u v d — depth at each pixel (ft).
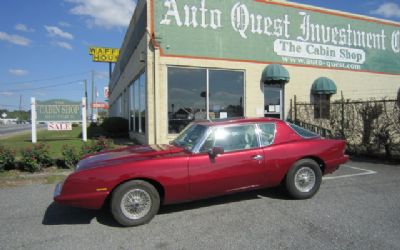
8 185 22.25
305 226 13.99
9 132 106.01
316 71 44.62
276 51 41.60
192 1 36.47
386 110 32.14
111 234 13.61
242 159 16.62
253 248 11.89
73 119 45.93
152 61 34.81
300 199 18.13
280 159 17.53
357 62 48.24
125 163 14.64
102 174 14.14
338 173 25.26
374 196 18.52
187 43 36.24
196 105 36.94
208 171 15.81
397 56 52.31
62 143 42.60
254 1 40.06
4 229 14.28
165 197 15.23
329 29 45.68
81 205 14.03
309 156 18.42
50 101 45.19
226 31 38.32
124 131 56.95
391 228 13.57
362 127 34.91
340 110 38.65
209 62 37.37
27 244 12.63
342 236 12.81
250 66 39.75
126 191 14.35
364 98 48.88
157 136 34.71
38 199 18.95
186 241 12.70
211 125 17.06
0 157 25.27
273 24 41.29
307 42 43.88
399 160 30.48
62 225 14.75
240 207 16.93
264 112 41.04
